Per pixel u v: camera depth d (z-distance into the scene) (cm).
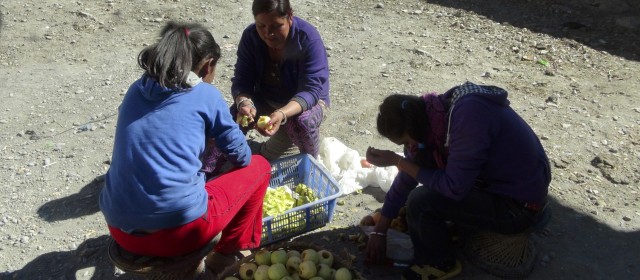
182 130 258
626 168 407
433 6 691
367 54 586
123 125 260
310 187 387
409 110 272
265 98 397
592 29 621
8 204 392
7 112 503
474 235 323
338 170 410
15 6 707
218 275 296
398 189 314
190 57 259
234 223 309
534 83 523
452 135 271
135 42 628
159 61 251
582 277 321
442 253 311
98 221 374
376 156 299
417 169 288
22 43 625
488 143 270
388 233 337
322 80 370
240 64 381
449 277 317
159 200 253
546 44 591
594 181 397
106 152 445
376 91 519
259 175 304
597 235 350
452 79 533
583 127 456
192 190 262
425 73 546
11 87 543
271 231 341
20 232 367
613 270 325
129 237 263
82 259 343
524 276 319
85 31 651
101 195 272
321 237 355
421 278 312
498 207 290
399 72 549
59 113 501
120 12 694
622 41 595
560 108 483
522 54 575
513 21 645
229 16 682
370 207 380
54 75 565
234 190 290
